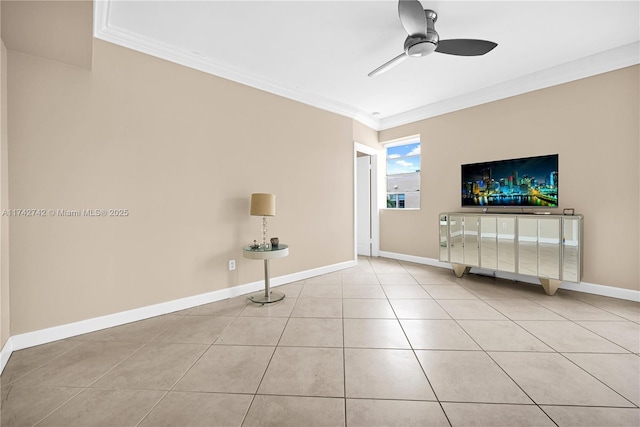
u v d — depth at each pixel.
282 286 3.67
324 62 3.16
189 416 1.43
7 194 2.00
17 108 2.06
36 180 2.14
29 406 1.49
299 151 3.96
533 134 3.58
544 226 3.21
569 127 3.30
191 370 1.82
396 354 2.00
